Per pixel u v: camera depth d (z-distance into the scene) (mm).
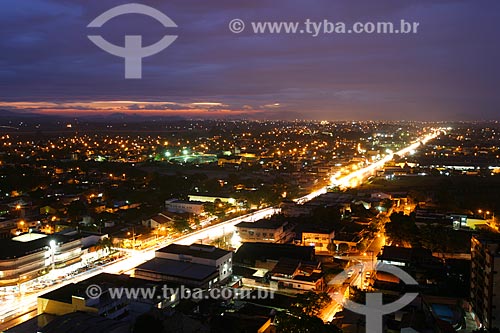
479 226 135375
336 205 158875
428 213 148625
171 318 64438
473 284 77438
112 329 60719
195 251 97312
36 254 94188
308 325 62625
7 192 188750
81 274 98750
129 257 111250
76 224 135500
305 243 122500
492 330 65500
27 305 82750
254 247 108938
